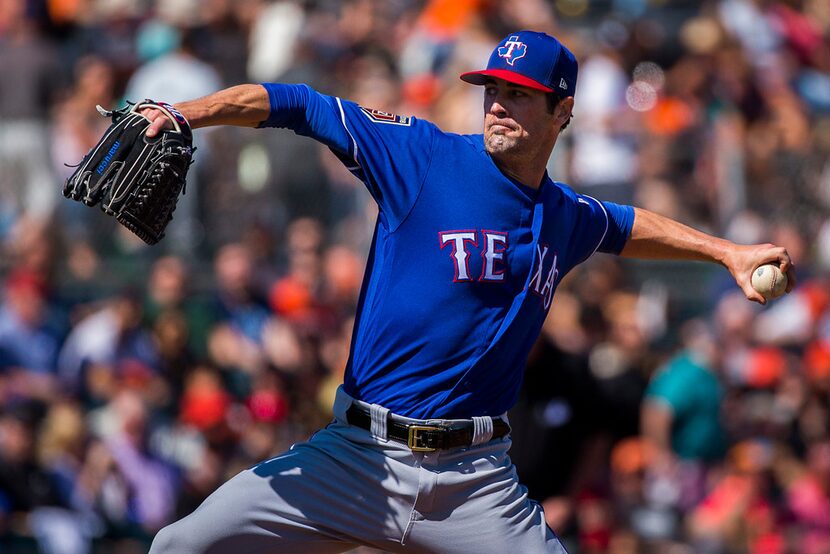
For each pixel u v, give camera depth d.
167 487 30.84
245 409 31.81
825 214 37.28
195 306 33.25
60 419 30.92
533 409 25.62
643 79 39.94
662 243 16.86
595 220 16.50
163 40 40.09
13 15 38.44
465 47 39.25
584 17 47.88
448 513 15.40
